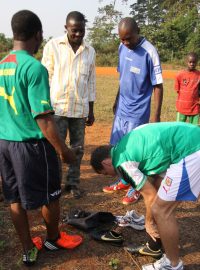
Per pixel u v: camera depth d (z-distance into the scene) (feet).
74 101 15.53
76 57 15.37
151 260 12.38
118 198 16.83
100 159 10.93
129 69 15.66
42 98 10.03
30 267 11.78
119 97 16.72
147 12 197.77
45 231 13.76
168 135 10.59
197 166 10.36
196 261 12.43
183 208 16.06
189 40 136.87
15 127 10.46
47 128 10.21
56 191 11.36
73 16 14.85
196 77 24.84
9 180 11.05
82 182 18.56
